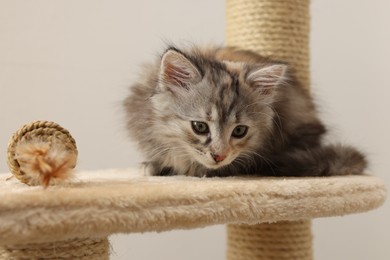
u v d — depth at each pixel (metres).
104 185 0.60
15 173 0.60
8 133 0.95
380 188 0.68
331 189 0.64
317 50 0.99
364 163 0.75
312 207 0.62
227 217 0.58
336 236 1.00
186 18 0.98
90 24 0.97
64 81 0.97
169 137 0.73
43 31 0.95
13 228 0.52
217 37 0.99
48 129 0.60
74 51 0.97
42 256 0.59
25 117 0.96
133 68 0.98
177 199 0.56
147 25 0.98
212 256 1.00
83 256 0.61
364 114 0.98
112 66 0.98
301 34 0.81
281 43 0.80
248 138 0.72
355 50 0.98
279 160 0.74
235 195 0.59
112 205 0.54
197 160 0.71
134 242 0.98
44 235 0.52
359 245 1.00
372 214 0.99
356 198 0.65
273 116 0.74
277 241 0.77
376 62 0.98
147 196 0.55
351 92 0.99
